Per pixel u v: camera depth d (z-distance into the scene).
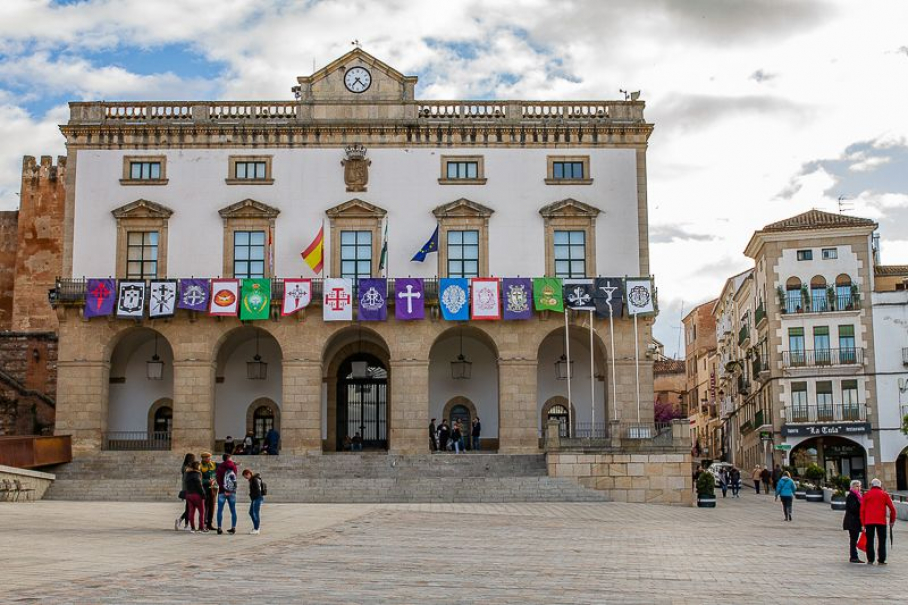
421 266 61.31
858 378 77.31
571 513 43.78
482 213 61.56
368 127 62.16
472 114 62.78
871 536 28.17
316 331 59.84
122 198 61.84
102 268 61.22
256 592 20.16
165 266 61.16
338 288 59.28
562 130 62.38
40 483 50.59
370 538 31.88
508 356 59.84
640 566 26.34
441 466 55.62
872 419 76.62
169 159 62.09
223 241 61.44
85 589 19.72
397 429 59.19
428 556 27.34
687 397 135.00
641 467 52.78
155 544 28.34
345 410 64.56
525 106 62.78
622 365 59.97
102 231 61.50
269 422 63.44
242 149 62.16
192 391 59.41
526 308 59.38
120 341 62.16
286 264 61.25
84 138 62.16
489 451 61.59
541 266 61.50
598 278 59.84
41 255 78.94
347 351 64.25
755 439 88.19
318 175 62.00
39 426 70.00
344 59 62.97
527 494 51.25
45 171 79.88
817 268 79.12
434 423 63.44
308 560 25.75
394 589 21.09
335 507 45.34
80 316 59.91
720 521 43.72
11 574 21.34
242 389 63.53
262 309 59.16
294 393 59.41
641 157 62.53
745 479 87.88
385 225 61.53
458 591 21.03
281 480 51.50
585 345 63.69
